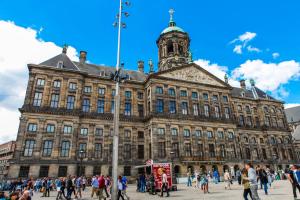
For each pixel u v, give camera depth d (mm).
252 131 62812
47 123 41062
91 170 41781
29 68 43156
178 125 47500
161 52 60125
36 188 31266
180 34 59594
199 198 18109
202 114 51062
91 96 47062
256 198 11102
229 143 51125
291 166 14773
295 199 14078
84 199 21172
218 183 34969
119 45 19391
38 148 38812
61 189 20938
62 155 40281
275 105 68875
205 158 46438
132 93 50969
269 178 24312
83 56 54031
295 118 92750
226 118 53938
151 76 49219
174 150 45281
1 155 94188
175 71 52406
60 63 46156
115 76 17922
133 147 46438
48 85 43281
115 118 16312
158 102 48250
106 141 44875
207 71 55875
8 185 33719
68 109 43344
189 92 51969
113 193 14109
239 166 49719
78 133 43219
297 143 80188
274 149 63094
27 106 40500
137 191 27094
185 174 43312
